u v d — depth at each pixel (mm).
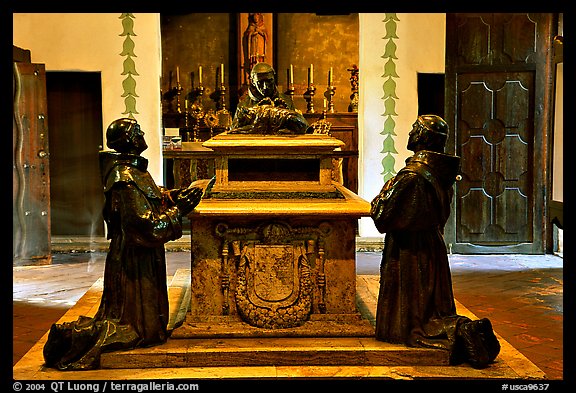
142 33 9367
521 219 9258
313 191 5105
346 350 4383
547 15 9055
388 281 4543
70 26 9297
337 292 4797
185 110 11398
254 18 11156
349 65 11539
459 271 8117
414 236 4504
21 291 7062
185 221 10516
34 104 8312
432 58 9453
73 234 10211
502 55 9164
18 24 9258
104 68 9367
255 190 5113
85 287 7246
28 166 8328
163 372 4246
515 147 9219
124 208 4352
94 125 10094
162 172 9508
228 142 5078
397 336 4500
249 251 4738
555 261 8766
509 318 6059
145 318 4449
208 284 4773
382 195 4445
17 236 8352
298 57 11508
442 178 4504
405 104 9539
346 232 4781
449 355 4359
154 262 4516
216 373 4234
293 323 4664
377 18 9445
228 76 11523
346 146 11250
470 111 9234
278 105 5492
